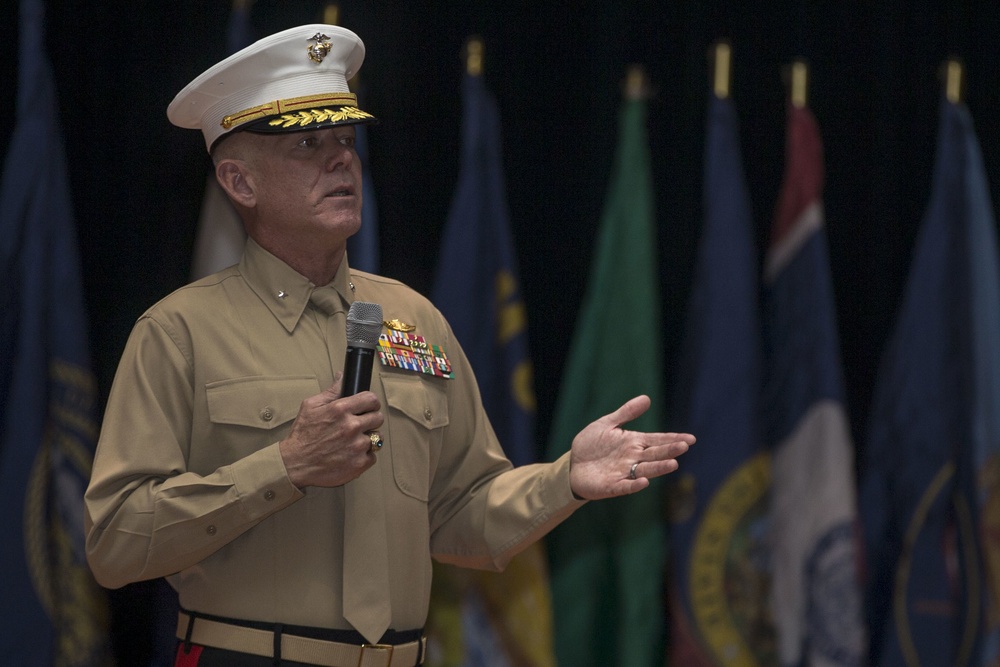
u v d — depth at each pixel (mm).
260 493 4637
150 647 9055
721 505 9719
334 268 5484
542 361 10203
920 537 10414
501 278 9594
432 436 5414
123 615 9086
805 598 9891
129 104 9320
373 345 4703
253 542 4957
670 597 9789
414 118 9992
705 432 9742
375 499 5047
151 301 9250
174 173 9344
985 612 10250
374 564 4969
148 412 4957
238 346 5125
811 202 10078
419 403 5316
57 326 8664
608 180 10281
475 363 9477
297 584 4914
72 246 8773
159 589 8992
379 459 5141
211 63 9469
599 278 9797
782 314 10070
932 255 10453
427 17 10078
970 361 10430
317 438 4590
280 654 4840
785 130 10727
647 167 9906
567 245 10289
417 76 10023
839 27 10891
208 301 5238
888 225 10812
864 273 10852
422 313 5789
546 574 9656
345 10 9859
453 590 9516
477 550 5625
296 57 5328
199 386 5031
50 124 8758
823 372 9961
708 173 9930
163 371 5031
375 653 4895
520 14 10281
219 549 4961
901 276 10898
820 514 9891
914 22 11008
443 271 9508
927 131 10961
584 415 9734
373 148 9812
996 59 11039
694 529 9719
